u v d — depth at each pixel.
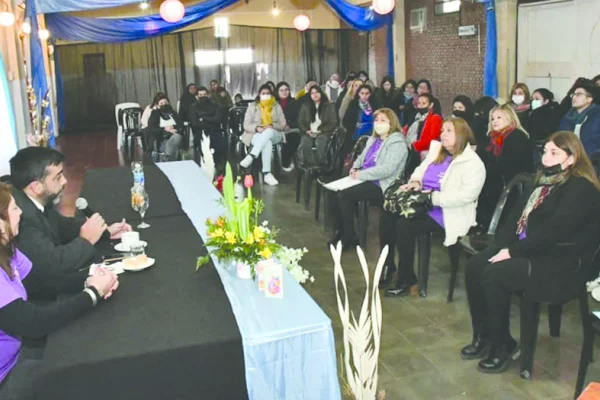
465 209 3.82
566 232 2.84
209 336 1.88
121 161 9.68
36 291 2.38
